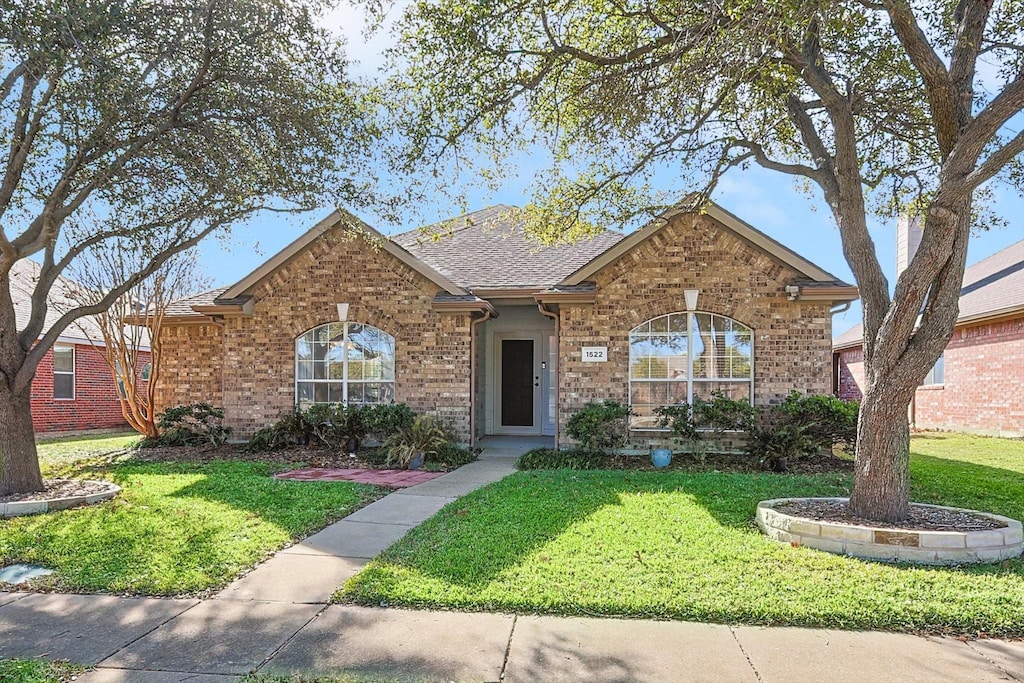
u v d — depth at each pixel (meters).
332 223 12.54
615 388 11.58
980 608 4.29
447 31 6.46
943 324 5.86
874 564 5.22
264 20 7.65
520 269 13.94
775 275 11.23
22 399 8.01
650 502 7.42
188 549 5.75
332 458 11.28
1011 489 8.43
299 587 4.94
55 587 4.94
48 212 7.68
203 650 3.87
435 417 12.34
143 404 14.12
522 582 4.82
